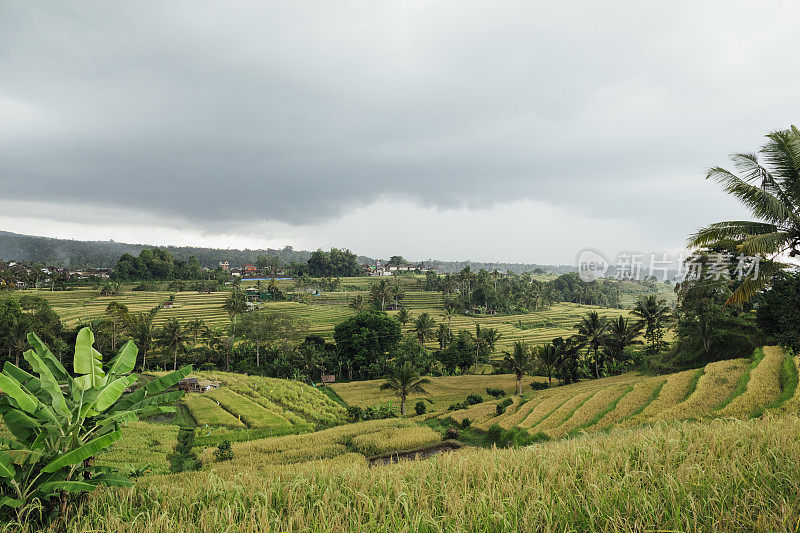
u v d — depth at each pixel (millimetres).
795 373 24297
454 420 40000
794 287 21172
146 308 116938
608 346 63906
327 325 109562
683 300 41688
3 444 4770
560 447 7254
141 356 74375
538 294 149625
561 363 57062
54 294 127312
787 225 14680
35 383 5258
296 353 76375
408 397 57500
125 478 5254
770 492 4070
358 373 77625
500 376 68750
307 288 179125
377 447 30656
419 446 31125
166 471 27531
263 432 40156
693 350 43812
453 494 4793
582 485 4898
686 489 4316
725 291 37375
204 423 41844
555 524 3930
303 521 4410
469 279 158000
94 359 5652
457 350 76375
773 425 6629
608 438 7797
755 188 14773
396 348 81812
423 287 185625
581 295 170125
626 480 4562
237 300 100625
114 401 5387
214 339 77625
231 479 6195
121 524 4449
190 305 127688
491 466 5840
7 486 4691
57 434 5000
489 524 4055
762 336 36594
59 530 4637
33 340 5570
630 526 3703
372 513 4414
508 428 31125
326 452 31109
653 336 63844
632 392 30703
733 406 20922
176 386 54594
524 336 105312
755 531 3484
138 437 34750
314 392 60750
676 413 23016
